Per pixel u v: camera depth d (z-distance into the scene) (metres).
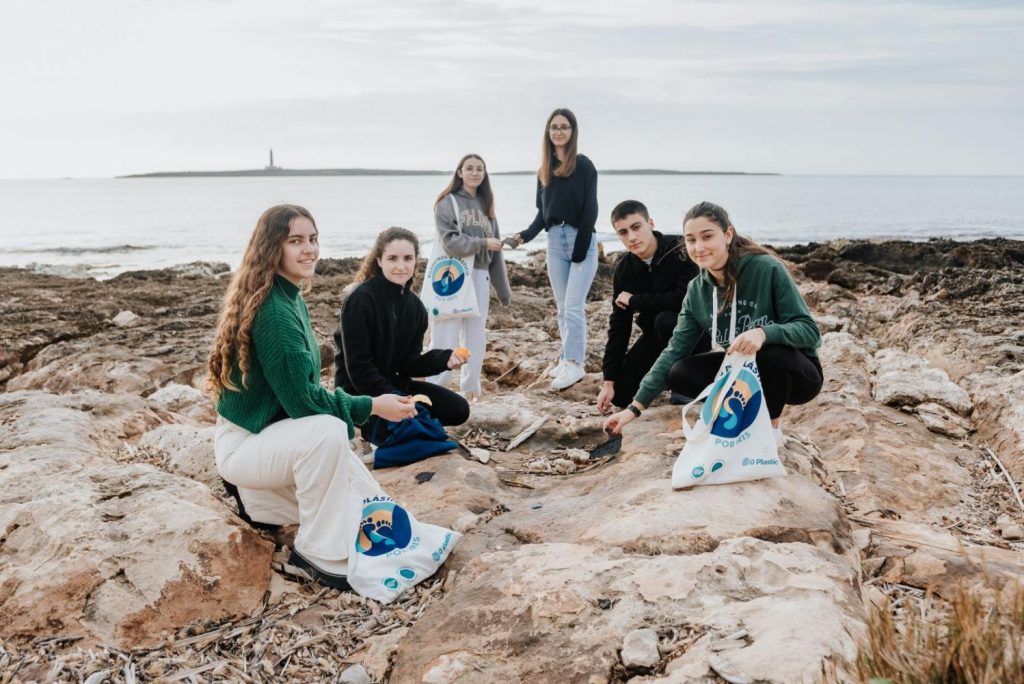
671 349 4.56
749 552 3.16
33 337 9.75
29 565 3.47
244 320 3.60
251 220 59.50
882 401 5.77
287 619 3.43
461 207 6.27
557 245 6.44
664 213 64.25
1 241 38.84
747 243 4.29
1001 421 5.25
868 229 42.56
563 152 6.22
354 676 2.96
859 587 3.11
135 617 3.27
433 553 3.72
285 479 3.71
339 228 48.31
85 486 3.93
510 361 8.20
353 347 4.76
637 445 4.68
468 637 2.93
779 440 4.37
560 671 2.63
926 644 2.29
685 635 2.69
